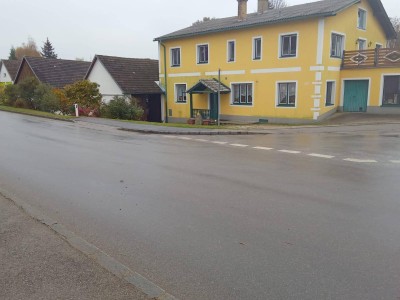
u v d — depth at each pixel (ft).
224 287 12.39
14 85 108.17
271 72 82.02
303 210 19.84
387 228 17.30
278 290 12.17
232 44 89.04
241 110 88.69
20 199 21.57
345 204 20.80
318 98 75.56
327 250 15.05
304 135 54.85
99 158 35.01
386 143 43.96
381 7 89.15
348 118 75.36
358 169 29.89
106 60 105.09
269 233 16.80
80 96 89.30
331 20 75.66
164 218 18.78
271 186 24.73
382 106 77.66
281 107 81.25
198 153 38.29
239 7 91.09
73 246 15.08
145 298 11.46
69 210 20.07
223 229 17.29
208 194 22.90
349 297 11.75
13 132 54.65
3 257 14.11
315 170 29.66
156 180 26.48
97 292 11.78
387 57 76.18
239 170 29.84
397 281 12.66
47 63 134.51
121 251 15.10
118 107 82.74
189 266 13.82
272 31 80.43
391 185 24.82
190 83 98.63
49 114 83.35
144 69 110.22
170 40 101.60
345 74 81.15
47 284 12.25
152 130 58.90
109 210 20.02
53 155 36.42
